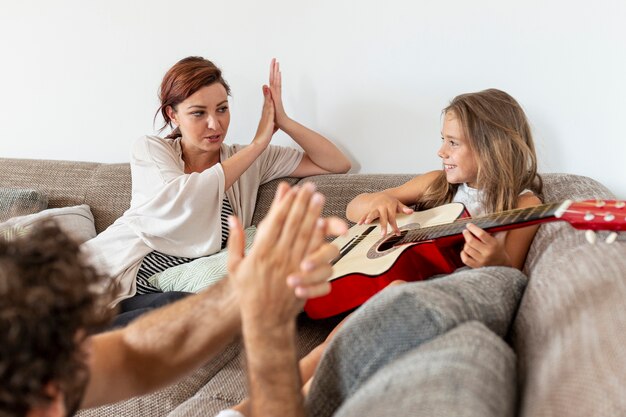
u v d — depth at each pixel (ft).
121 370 3.40
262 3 7.86
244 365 3.14
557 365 2.88
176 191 7.11
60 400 2.45
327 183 7.49
